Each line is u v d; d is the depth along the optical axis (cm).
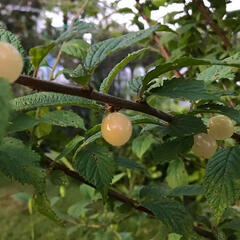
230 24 18
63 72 12
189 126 9
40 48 7
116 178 23
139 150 18
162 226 15
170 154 10
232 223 14
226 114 9
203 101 10
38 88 7
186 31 20
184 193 13
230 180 9
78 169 10
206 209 20
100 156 10
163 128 9
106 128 8
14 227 35
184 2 20
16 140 8
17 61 6
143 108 9
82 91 8
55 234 33
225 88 17
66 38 8
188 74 20
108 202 16
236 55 10
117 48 8
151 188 14
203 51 21
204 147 10
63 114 10
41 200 11
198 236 12
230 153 10
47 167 13
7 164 8
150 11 20
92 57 8
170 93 8
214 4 18
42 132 14
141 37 8
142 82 9
